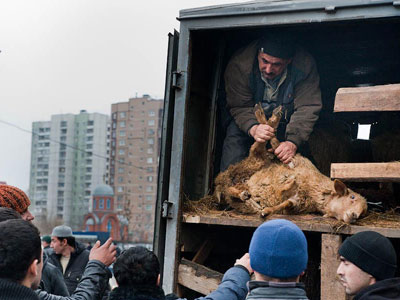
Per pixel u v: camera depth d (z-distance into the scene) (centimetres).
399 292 250
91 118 8206
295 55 493
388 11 359
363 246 269
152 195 7112
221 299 273
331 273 355
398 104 348
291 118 489
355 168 361
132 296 256
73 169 8244
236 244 486
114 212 6612
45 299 287
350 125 580
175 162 405
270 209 392
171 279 394
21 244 208
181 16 413
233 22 400
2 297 196
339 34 500
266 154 442
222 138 517
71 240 552
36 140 8575
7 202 314
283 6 385
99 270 306
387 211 405
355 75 575
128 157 7294
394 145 486
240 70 490
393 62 555
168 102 412
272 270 229
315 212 407
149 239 6950
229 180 447
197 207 440
